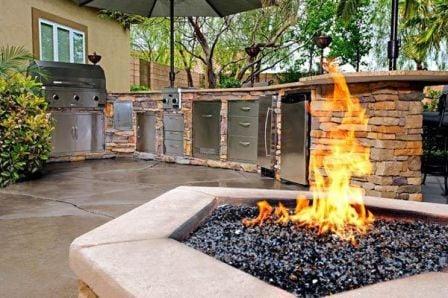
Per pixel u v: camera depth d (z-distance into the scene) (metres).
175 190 2.06
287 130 4.29
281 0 9.30
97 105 6.30
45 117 4.55
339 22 8.36
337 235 1.48
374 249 1.33
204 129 5.67
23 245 2.20
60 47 6.91
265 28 9.89
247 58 9.92
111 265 1.02
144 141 6.47
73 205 3.16
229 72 10.53
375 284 0.95
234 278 0.95
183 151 5.94
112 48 8.32
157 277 0.95
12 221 2.68
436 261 1.21
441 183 4.24
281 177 4.45
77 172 5.01
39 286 1.68
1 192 3.68
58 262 1.95
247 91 5.07
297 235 1.48
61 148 5.97
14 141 4.09
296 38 9.78
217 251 1.28
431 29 6.73
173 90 5.92
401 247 1.35
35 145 4.33
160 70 10.70
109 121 6.55
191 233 1.47
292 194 1.99
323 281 1.06
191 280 0.93
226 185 4.22
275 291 0.88
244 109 5.15
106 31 8.11
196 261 1.06
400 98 3.13
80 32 7.37
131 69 9.59
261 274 1.10
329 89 3.62
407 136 3.17
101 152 6.49
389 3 9.31
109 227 1.36
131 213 1.57
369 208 1.80
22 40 5.99
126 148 6.59
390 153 3.15
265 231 1.52
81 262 1.11
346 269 1.14
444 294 0.87
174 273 0.97
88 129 6.30
